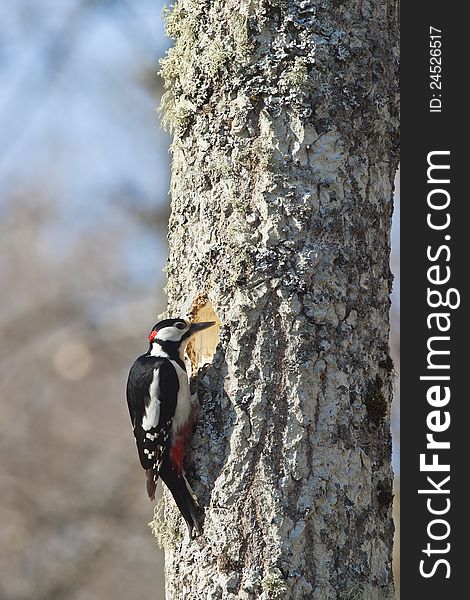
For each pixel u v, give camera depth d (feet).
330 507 34.63
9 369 95.50
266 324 35.22
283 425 34.78
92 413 94.12
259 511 34.63
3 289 99.19
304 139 35.55
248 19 35.96
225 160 36.24
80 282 98.43
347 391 35.29
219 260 36.19
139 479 89.86
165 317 40.52
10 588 85.51
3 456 90.84
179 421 35.99
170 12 38.99
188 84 37.27
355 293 35.78
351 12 36.42
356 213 36.01
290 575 34.22
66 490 89.76
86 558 86.17
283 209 35.47
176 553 36.65
